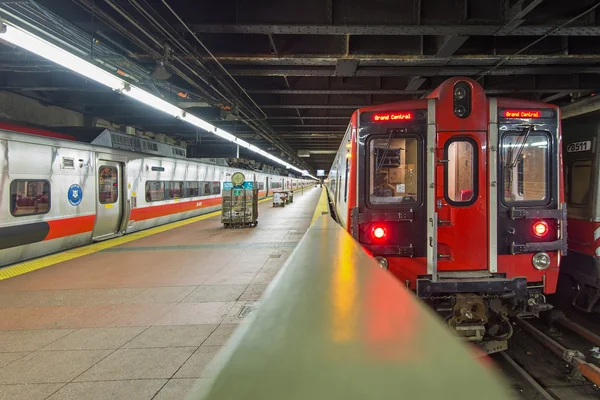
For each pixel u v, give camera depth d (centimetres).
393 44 747
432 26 615
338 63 763
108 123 1497
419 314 135
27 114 1077
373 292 163
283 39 745
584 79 955
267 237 1045
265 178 3709
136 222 1198
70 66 542
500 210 398
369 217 411
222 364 100
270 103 1238
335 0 622
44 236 805
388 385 87
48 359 332
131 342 367
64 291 545
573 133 622
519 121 399
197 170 1784
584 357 428
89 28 643
